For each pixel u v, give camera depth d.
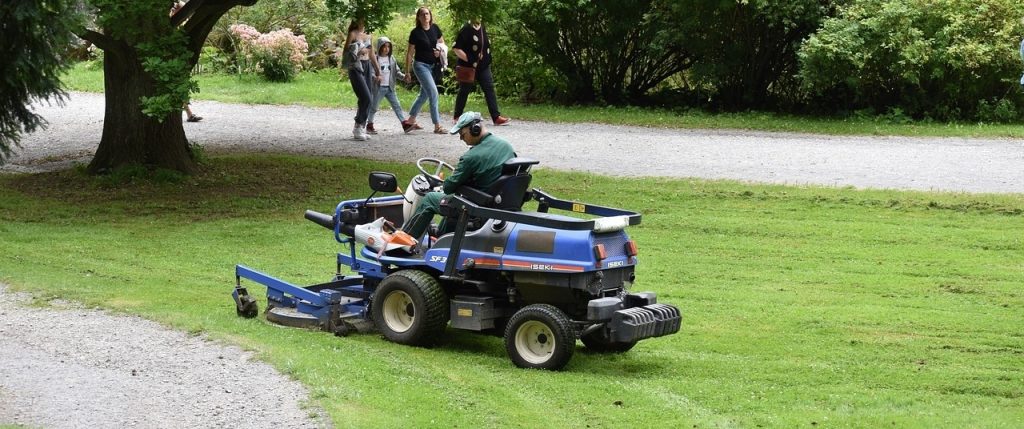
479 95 44.94
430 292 15.20
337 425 11.94
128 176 28.52
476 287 15.62
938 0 38.28
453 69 45.75
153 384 13.38
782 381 14.36
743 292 19.23
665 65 43.81
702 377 14.54
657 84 44.59
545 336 14.67
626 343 15.62
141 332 15.81
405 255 16.05
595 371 14.74
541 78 43.50
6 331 15.84
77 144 35.00
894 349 15.91
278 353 14.51
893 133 35.72
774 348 15.92
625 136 35.56
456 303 15.30
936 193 25.59
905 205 24.98
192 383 13.42
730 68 41.31
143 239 23.03
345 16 30.31
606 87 44.09
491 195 15.24
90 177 28.97
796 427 12.37
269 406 12.58
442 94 46.03
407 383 13.64
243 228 24.22
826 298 18.83
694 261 21.44
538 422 12.41
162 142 29.27
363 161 31.03
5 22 23.58
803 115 40.69
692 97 43.69
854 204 25.31
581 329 14.70
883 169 29.12
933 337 16.50
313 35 53.81
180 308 17.30
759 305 18.38
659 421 12.58
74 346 15.05
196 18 27.98
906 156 31.06
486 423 12.31
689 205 25.67
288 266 20.95
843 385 14.19
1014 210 24.22
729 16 40.44
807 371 14.80
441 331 15.44
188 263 21.06
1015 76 37.66
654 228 23.89
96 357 14.52
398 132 36.81
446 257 15.30
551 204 16.09
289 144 34.34
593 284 14.45
